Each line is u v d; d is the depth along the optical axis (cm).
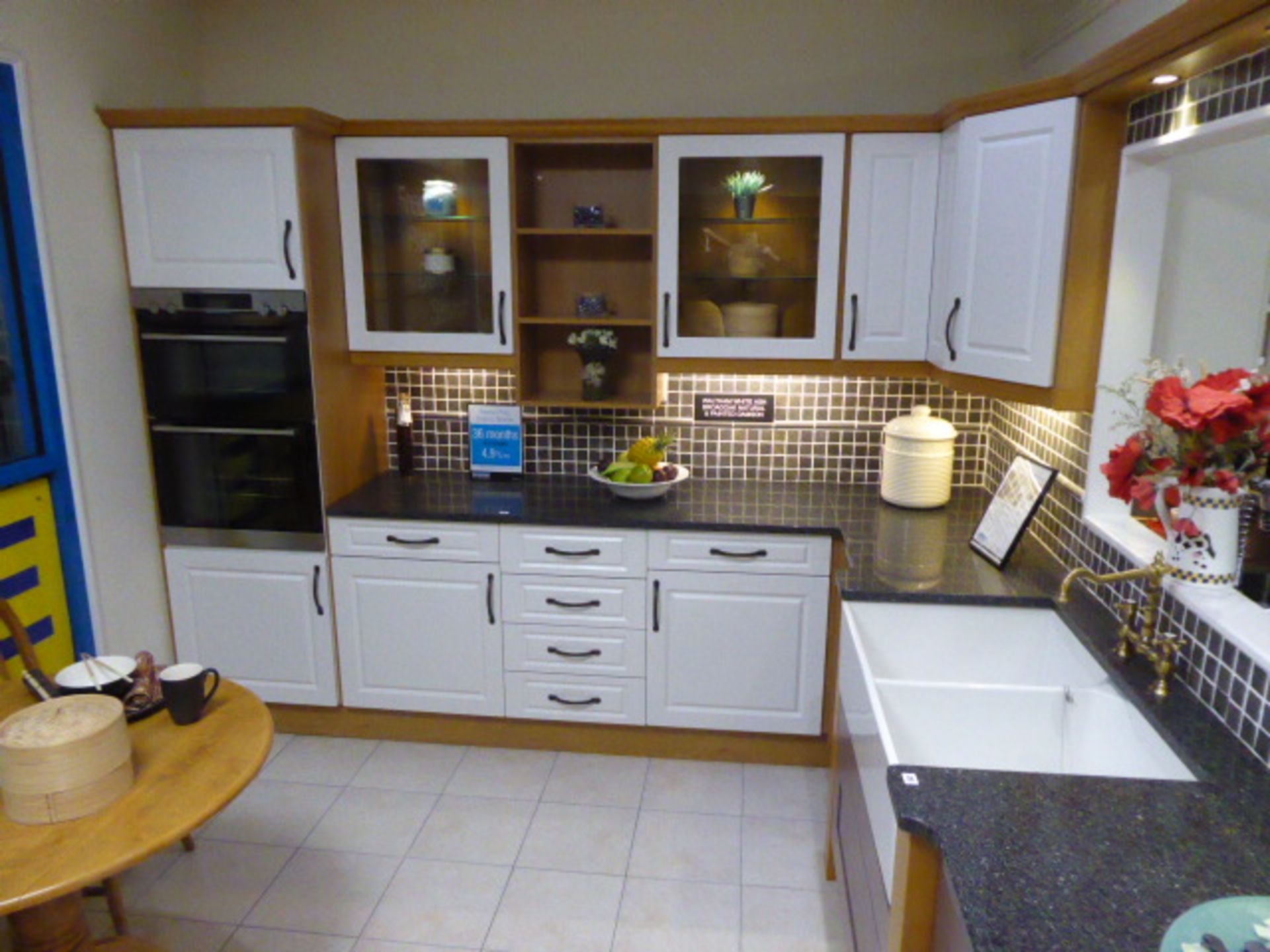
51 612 268
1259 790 139
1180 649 177
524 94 319
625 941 227
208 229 281
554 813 279
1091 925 110
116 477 287
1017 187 229
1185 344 219
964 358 256
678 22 308
